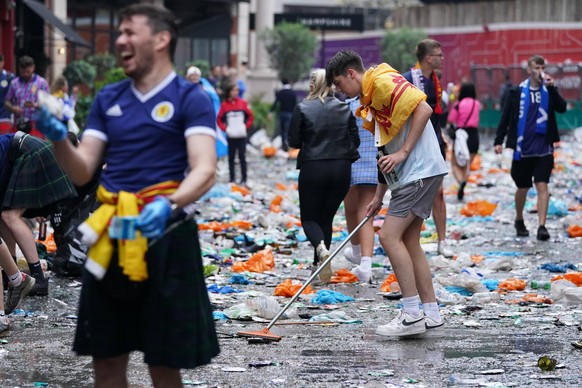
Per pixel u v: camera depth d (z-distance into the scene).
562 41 76.12
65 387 10.77
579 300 15.89
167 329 7.76
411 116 13.08
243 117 35.09
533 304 15.79
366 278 17.69
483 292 16.36
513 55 78.38
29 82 29.33
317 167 17.89
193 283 7.89
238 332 13.26
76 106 43.47
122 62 8.02
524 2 77.88
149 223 7.35
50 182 15.34
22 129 20.86
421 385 10.69
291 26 76.44
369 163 17.95
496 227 25.47
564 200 31.58
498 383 10.75
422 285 13.48
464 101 31.20
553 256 20.92
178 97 7.97
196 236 8.00
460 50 82.19
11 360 12.01
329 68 14.11
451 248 21.92
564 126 66.56
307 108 17.91
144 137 7.93
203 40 74.56
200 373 11.27
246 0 74.12
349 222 18.72
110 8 65.44
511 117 23.36
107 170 8.06
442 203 20.56
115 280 7.78
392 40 80.75
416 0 112.69
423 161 13.16
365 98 13.29
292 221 24.89
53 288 16.69
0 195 15.35
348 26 78.31
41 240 20.22
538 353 12.28
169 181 7.94
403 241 13.55
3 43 41.06
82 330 7.92
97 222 7.70
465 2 82.00
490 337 13.30
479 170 42.25
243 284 17.61
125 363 8.21
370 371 11.35
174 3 72.81
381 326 13.40
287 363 11.77
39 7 50.00
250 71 80.94
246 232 23.02
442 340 13.12
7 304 14.45
